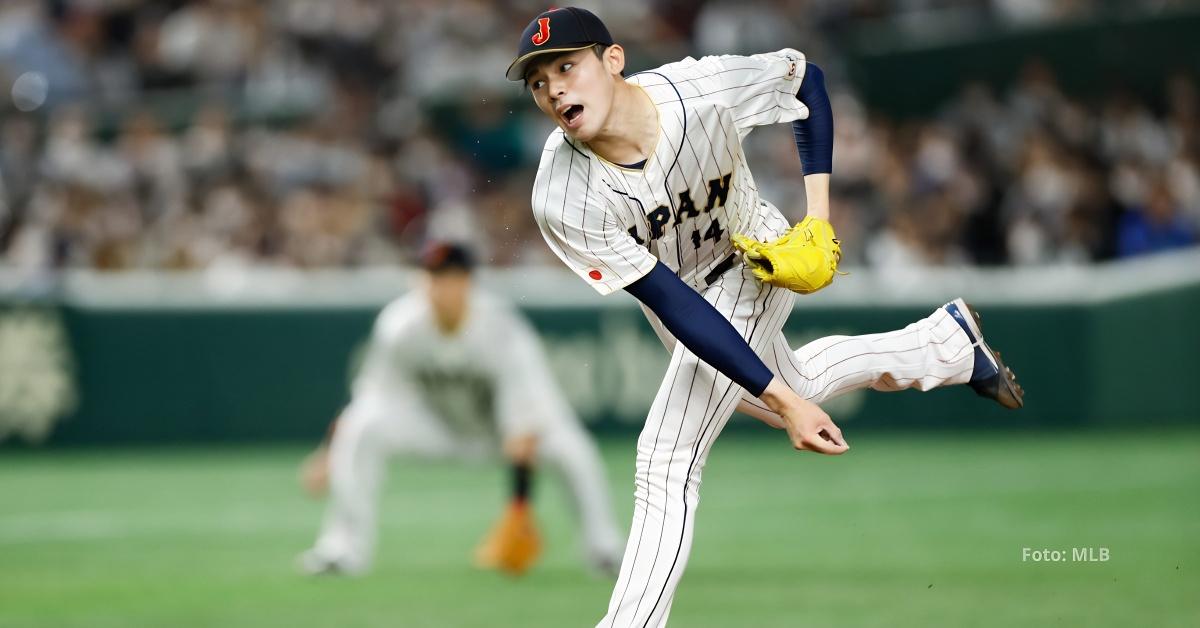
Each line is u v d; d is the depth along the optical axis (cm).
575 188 1449
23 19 5850
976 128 5628
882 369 1670
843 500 3484
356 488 2562
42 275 4462
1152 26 5719
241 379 4509
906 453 4488
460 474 4238
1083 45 5769
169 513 3378
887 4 6200
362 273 4903
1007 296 4891
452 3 6088
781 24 6128
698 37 6175
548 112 1430
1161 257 5156
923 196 5378
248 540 2995
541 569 2625
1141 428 4950
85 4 6128
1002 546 2731
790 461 4344
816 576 2436
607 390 4606
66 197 4941
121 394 4438
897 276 4853
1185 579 2319
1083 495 3456
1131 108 5691
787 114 1557
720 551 2750
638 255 1443
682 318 1420
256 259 5028
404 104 5762
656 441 1510
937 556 2633
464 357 2533
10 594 2373
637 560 1471
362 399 2602
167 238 4997
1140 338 4950
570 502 2553
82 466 4219
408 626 2055
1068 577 2367
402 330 2559
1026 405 4928
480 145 5594
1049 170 5425
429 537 3033
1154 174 5522
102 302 4425
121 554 2817
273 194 5234
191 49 5956
